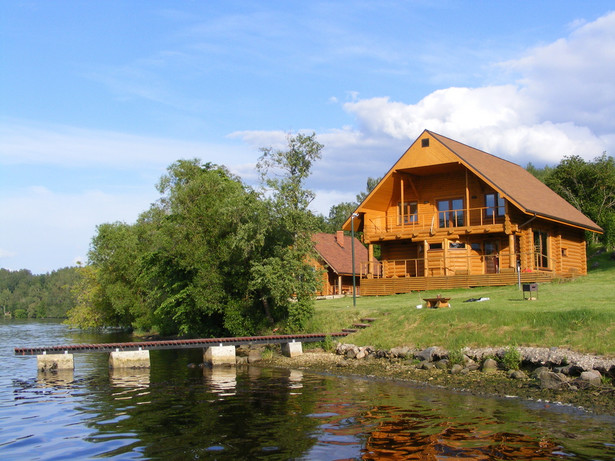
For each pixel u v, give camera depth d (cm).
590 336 1797
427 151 3644
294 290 2953
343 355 2394
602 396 1434
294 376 2034
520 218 3509
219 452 1073
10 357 3083
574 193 5431
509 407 1384
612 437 1112
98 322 5966
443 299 2547
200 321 3444
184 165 5062
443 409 1384
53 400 1655
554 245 3875
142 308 4947
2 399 1686
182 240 3225
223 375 2125
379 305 3077
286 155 4394
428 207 3953
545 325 1972
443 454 1030
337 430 1212
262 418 1345
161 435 1208
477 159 3812
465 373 1827
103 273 5344
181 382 1964
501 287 3278
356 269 5191
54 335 5409
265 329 3152
